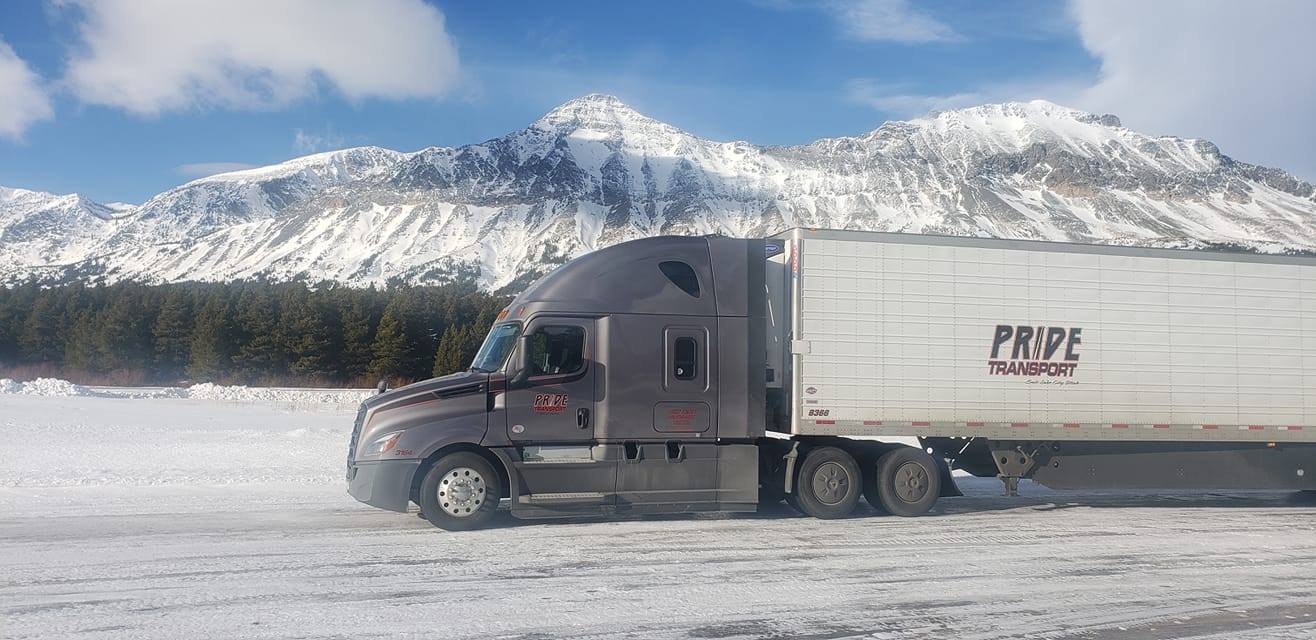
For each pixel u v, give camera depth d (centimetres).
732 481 1228
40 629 703
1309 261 1391
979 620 762
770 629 729
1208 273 1367
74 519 1178
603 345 1202
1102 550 1052
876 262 1279
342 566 931
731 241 1262
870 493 1316
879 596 834
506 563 954
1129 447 1366
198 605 775
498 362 1196
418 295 10075
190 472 1645
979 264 1305
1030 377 1310
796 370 1252
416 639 691
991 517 1294
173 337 9031
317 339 8900
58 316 9562
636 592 838
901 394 1277
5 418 2809
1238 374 1365
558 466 1180
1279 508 1419
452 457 1153
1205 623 761
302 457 1925
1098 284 1337
